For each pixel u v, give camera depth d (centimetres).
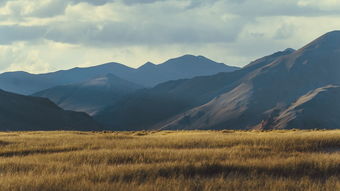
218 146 6519
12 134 11675
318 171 4131
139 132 14288
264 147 5988
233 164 4206
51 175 3512
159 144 6750
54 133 12425
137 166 3997
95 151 5503
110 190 3041
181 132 13150
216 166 4100
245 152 5200
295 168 4125
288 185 3297
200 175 3894
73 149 6412
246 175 3866
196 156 4800
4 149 6344
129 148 6303
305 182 3431
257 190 3144
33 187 3056
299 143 6400
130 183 3316
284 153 5253
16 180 3259
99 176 3534
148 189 3050
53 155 5219
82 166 4150
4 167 4288
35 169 4059
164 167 3997
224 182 3347
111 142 7275
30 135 10519
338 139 6512
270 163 4238
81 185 3108
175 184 3247
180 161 4444
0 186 3058
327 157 4631
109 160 4847
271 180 3453
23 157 5184
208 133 10975
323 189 3192
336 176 3934
